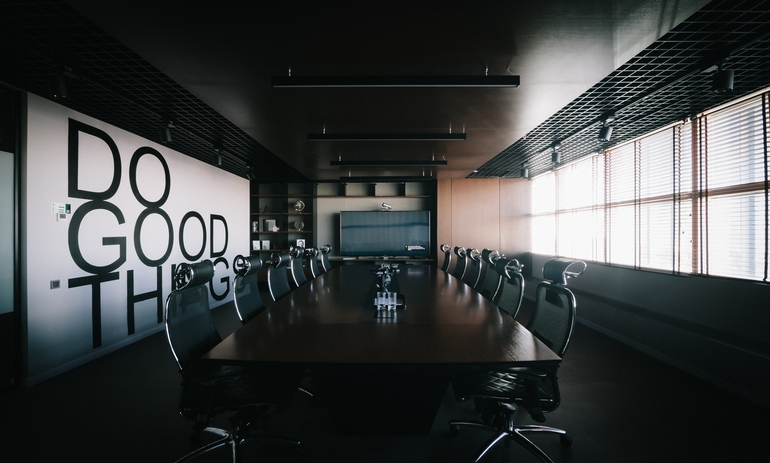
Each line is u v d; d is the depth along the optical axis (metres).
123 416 2.59
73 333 3.59
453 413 2.68
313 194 8.26
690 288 3.83
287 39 2.12
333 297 3.48
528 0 1.76
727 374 3.00
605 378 3.27
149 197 4.79
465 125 3.87
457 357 1.75
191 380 1.85
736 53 2.49
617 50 2.27
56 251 3.42
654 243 4.45
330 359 1.73
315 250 5.88
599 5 1.81
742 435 2.33
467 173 7.33
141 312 4.60
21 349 3.12
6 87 3.02
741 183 3.36
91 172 3.83
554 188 7.05
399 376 2.14
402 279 4.80
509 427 2.17
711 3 1.98
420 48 2.23
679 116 3.85
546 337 2.23
